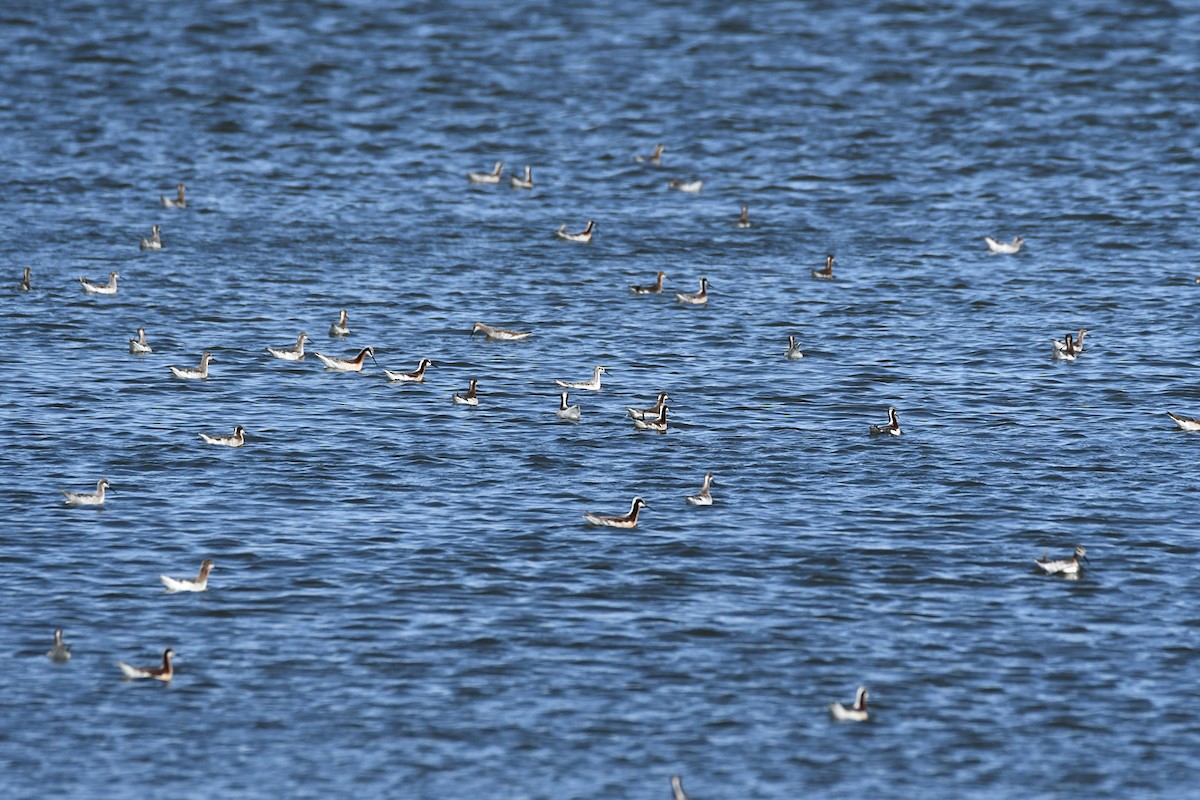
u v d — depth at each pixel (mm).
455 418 77688
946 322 93875
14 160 116938
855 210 114438
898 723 50406
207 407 78250
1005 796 46625
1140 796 46875
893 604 58344
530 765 47812
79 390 79750
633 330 92062
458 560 61438
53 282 96250
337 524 64750
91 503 65875
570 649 54594
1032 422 78062
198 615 56500
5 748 47844
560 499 67812
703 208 114875
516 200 115500
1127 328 92750
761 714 50781
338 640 54906
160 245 102688
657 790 46562
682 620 56750
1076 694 52281
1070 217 112500
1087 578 60656
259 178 117125
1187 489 69625
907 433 76375
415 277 100000
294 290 96938
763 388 82812
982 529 65125
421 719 50125
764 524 65375
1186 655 54812
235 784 46531
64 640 54344
